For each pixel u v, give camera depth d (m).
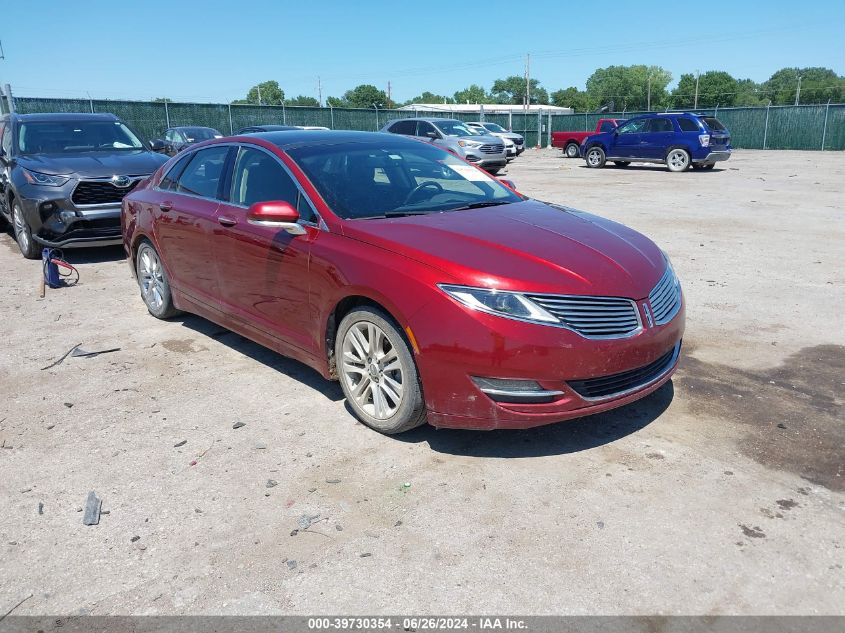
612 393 3.53
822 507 3.10
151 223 5.74
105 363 5.11
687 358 4.96
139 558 2.89
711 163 21.72
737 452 3.59
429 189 4.64
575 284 3.41
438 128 21.73
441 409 3.50
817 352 5.04
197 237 5.11
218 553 2.90
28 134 9.30
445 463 3.57
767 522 3.00
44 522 3.16
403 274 3.51
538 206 4.64
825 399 4.22
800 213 11.76
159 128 32.09
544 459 3.58
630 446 3.68
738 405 4.16
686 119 21.36
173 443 3.85
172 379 4.78
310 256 4.03
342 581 2.71
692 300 6.46
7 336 5.76
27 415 4.25
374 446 3.77
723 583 2.64
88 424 4.11
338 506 3.21
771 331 5.54
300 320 4.24
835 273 7.41
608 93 116.50
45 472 3.59
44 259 7.29
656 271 3.85
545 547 2.88
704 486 3.29
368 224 3.95
